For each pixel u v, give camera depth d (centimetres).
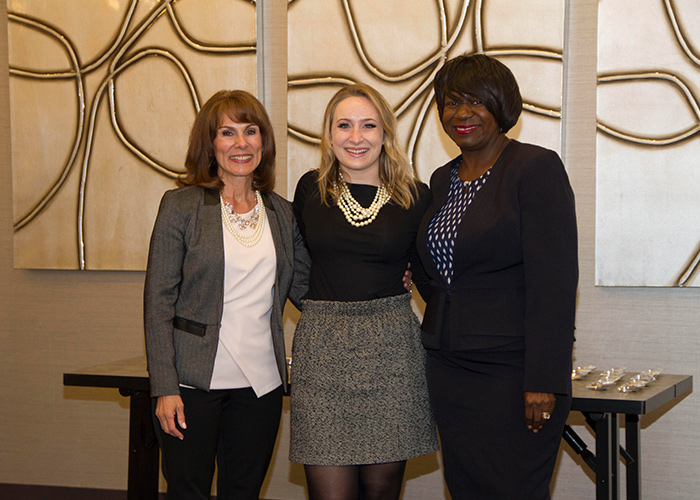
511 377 194
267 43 336
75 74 347
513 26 307
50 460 366
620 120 300
